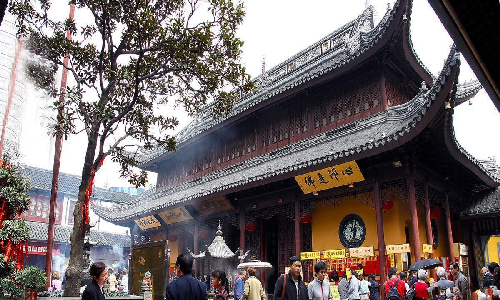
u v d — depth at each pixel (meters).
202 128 29.77
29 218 39.69
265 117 27.20
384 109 20.69
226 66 12.53
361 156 17.16
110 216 35.44
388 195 18.19
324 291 9.52
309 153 21.55
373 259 18.69
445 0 6.10
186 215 27.97
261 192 23.81
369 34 20.97
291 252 24.22
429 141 17.16
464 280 13.78
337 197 20.20
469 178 21.86
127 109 11.96
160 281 11.23
